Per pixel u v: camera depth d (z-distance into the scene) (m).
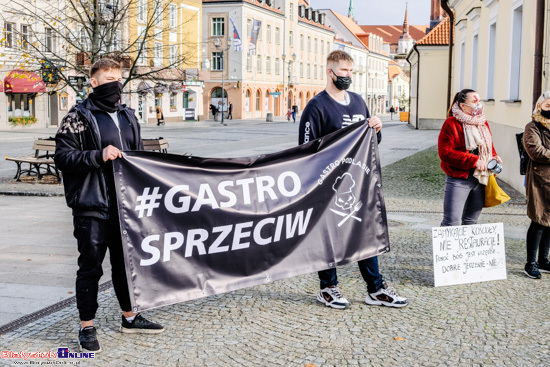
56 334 4.45
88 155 3.93
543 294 5.51
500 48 14.78
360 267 5.21
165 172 4.27
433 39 40.59
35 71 14.20
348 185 5.06
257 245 4.65
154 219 4.23
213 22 60.50
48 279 5.96
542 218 5.86
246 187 4.61
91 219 4.06
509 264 6.56
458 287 5.72
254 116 64.38
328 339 4.39
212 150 22.12
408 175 15.25
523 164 6.10
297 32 76.38
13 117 36.50
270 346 4.26
